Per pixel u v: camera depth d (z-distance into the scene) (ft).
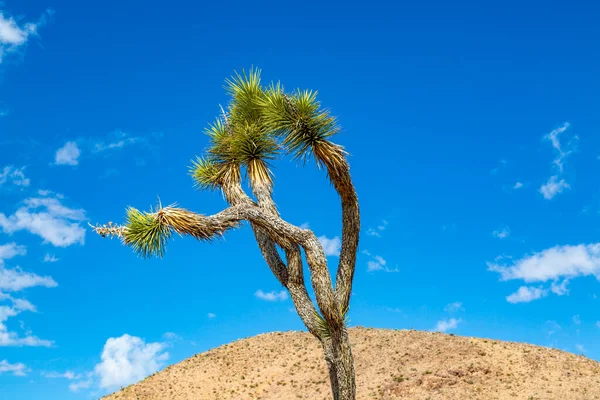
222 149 38.45
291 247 36.01
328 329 35.09
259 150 37.81
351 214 35.76
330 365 35.01
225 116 39.58
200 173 39.04
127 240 34.01
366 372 89.30
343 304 35.32
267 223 35.42
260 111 37.93
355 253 36.14
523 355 87.30
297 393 89.15
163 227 34.04
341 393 34.50
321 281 34.01
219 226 34.94
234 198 37.09
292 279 36.14
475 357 86.99
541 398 74.43
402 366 88.43
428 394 78.64
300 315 35.99
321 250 34.53
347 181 34.81
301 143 34.17
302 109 33.96
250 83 39.11
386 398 79.25
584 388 76.38
